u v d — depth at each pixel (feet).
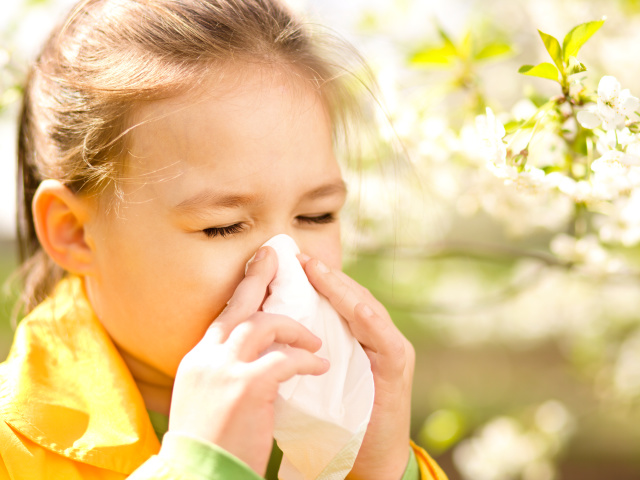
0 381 3.80
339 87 4.11
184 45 3.73
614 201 4.16
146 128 3.68
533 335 9.59
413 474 3.82
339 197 3.82
